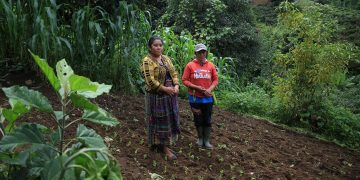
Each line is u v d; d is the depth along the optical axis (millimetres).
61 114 2061
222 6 11695
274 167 5156
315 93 8273
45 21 5773
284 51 12195
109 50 6516
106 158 1596
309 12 8062
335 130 8133
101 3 6641
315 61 7906
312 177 5113
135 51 7039
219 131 6320
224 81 9648
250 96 8828
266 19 16859
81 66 6270
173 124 4547
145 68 4324
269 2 19203
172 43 9406
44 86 5812
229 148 5531
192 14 11867
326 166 5824
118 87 6781
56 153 1934
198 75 5090
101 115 2043
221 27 11844
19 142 1880
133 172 3854
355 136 8070
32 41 5414
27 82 5777
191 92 5145
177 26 12086
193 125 6270
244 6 12523
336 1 17328
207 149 5246
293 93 8227
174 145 5188
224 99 8695
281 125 8117
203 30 11289
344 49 8016
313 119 8281
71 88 1919
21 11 5695
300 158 5965
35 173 1815
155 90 4367
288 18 7945
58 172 1655
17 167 1929
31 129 1944
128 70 6691
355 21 15508
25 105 2010
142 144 4797
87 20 6074
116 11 6598
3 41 5879
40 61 1843
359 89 11547
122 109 5949
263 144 6254
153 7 8797
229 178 4441
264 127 7559
